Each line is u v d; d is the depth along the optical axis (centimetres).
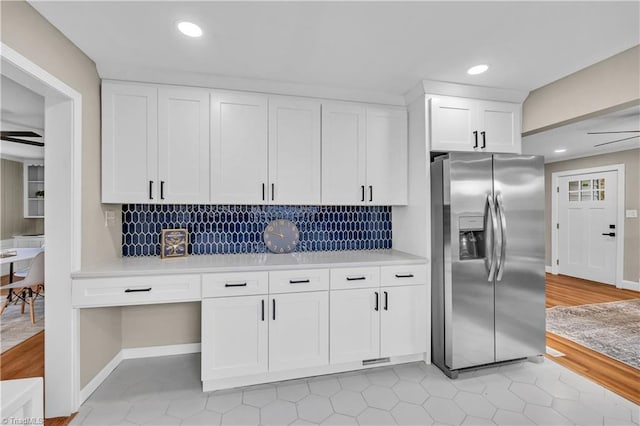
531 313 243
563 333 306
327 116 252
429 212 246
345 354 227
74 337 185
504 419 180
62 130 181
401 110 268
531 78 237
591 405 193
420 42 187
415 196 261
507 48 193
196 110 228
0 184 529
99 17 159
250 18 162
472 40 184
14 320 341
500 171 237
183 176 226
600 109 221
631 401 197
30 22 149
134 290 193
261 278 212
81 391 191
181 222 258
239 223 269
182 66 214
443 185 234
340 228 291
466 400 198
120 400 196
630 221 464
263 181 239
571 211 541
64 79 174
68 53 178
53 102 181
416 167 259
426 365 244
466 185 229
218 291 205
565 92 247
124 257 244
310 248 284
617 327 321
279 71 223
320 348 222
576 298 423
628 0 147
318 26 169
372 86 250
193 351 264
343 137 255
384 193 264
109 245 227
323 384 216
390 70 223
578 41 185
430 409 189
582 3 150
